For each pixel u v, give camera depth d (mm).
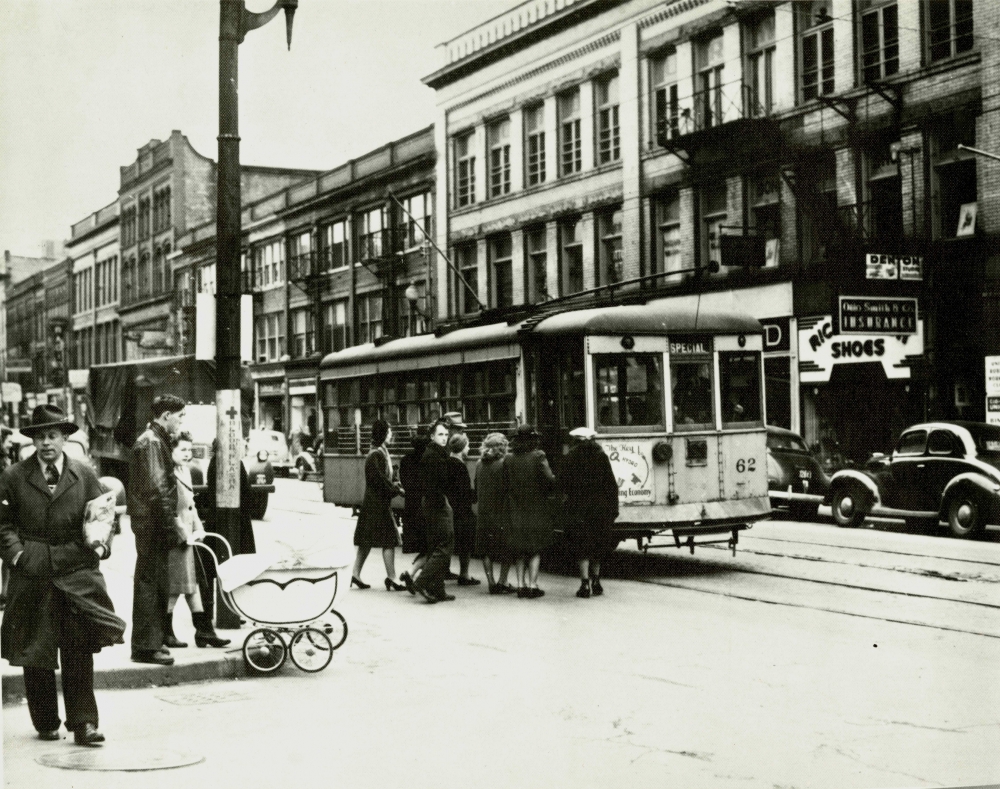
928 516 17828
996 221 22375
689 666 8633
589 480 12125
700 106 29281
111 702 7727
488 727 6988
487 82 36562
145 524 8438
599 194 32469
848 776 5961
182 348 36156
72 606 6477
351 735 6832
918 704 7461
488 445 12672
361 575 14484
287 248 47188
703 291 28688
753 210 28266
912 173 24031
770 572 13555
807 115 26406
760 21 27938
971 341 22906
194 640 9125
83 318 42688
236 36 9742
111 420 26406
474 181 37625
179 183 37438
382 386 19000
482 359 15688
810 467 21266
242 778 5957
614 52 31844
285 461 28328
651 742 6625
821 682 8062
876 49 25047
